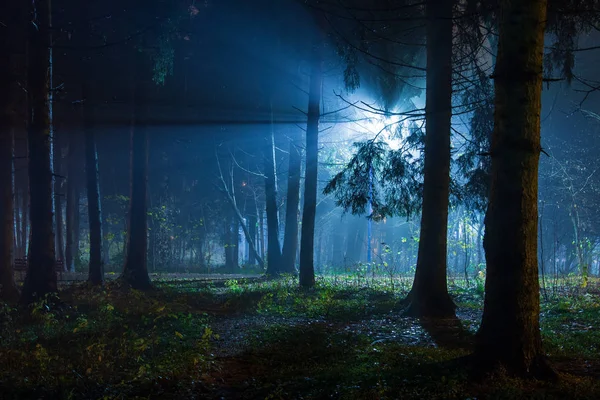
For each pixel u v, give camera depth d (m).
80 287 19.30
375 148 16.44
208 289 22.05
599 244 35.12
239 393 7.25
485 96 15.80
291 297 17.55
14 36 19.12
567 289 18.22
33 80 14.50
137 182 20.78
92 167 20.20
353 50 17.61
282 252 27.91
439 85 14.41
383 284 21.33
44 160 14.54
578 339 10.11
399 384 6.89
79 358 8.69
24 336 10.84
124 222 41.84
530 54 7.10
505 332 7.09
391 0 17.11
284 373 8.14
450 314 14.00
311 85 20.83
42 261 14.27
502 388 6.38
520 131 7.09
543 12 7.17
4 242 17.98
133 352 8.99
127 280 20.22
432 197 14.42
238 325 12.73
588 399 6.09
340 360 8.79
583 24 13.75
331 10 18.30
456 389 6.41
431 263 14.33
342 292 18.72
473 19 14.77
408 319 13.55
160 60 20.30
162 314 13.50
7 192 18.23
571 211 31.98
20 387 7.14
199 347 9.06
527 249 7.13
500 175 7.20
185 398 6.96
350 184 16.72
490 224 7.30
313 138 20.64
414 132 16.09
